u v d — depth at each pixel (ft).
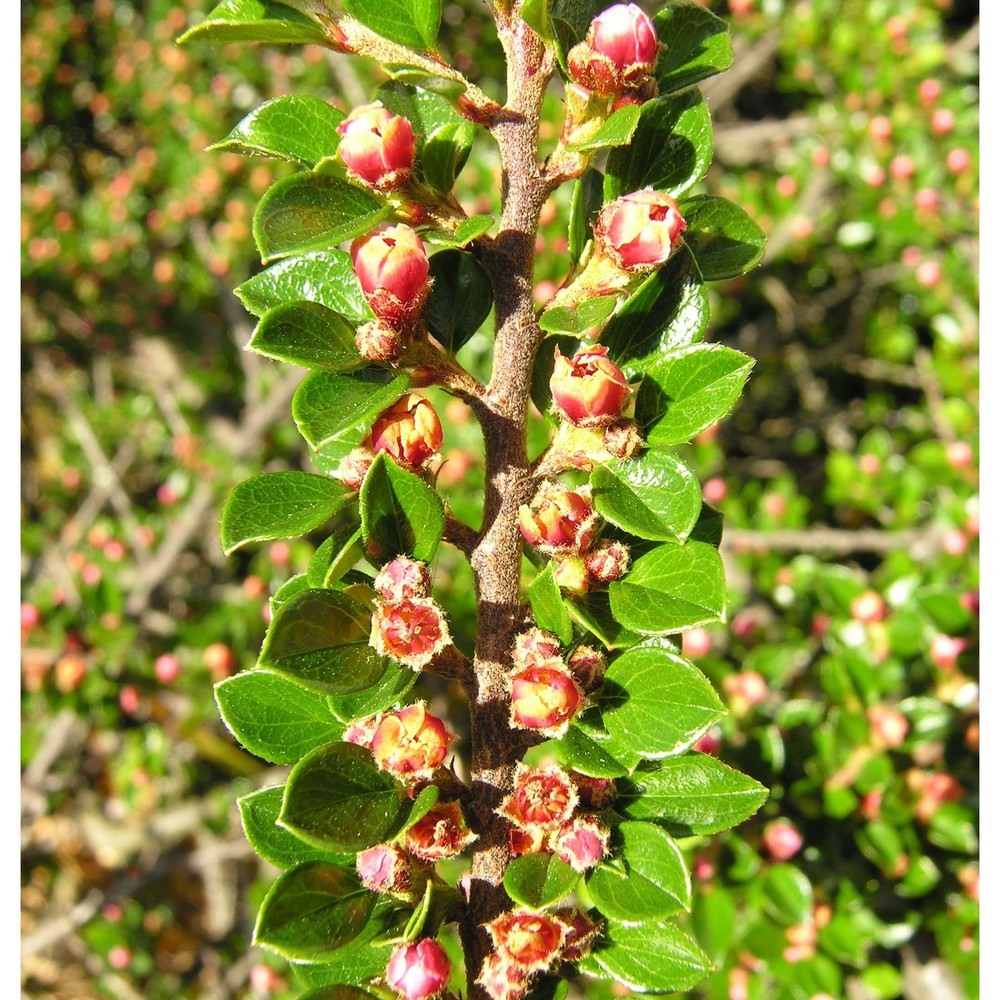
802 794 7.75
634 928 3.66
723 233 3.92
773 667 8.99
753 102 20.66
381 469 3.26
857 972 8.25
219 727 14.01
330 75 19.11
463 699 11.48
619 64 3.49
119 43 21.16
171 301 19.43
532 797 3.36
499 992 3.35
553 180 3.66
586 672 3.47
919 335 18.04
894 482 13.03
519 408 3.67
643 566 3.47
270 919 3.14
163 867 12.63
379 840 3.10
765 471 16.30
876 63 15.87
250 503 3.42
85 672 11.40
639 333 3.66
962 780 8.39
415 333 3.51
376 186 3.38
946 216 14.71
